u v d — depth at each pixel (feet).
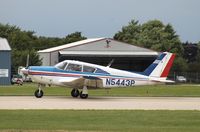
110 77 230.89
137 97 242.58
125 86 234.17
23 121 128.26
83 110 159.33
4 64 489.67
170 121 133.18
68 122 127.85
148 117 141.79
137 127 119.44
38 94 226.79
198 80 619.67
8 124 121.39
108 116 142.72
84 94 224.74
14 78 484.74
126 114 148.66
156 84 239.30
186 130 114.62
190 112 157.48
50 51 556.10
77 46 563.48
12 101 199.11
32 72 227.61
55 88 338.75
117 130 113.29
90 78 221.25
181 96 255.09
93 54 558.97
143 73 237.45
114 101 208.85
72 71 228.63
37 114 144.66
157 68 239.09
